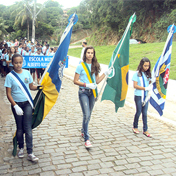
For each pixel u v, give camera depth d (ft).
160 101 15.60
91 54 12.67
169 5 80.64
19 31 181.27
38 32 186.70
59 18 244.22
